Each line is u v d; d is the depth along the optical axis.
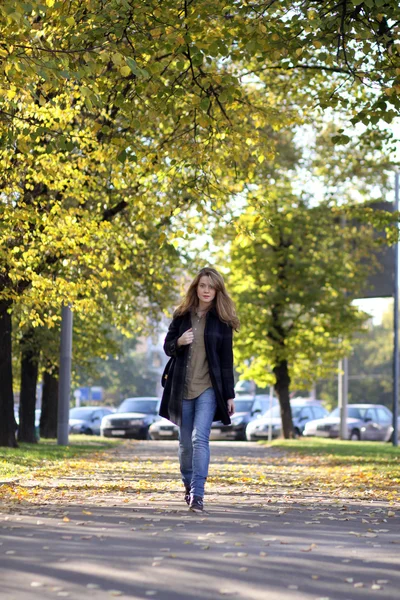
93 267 27.86
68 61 16.88
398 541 11.30
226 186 26.00
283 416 58.72
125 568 9.12
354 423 69.44
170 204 23.94
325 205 55.00
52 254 27.30
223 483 21.77
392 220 37.03
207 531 11.90
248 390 122.56
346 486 21.20
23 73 17.38
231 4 20.75
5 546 10.53
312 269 55.22
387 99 21.03
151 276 39.50
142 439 66.25
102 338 50.12
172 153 22.77
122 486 19.53
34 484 20.14
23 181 26.70
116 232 31.19
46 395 54.31
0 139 21.61
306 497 17.86
